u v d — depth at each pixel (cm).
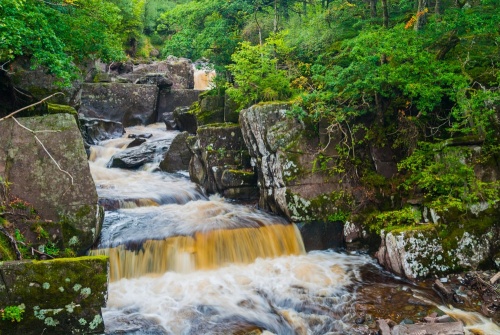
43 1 863
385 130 925
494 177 798
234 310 648
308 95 899
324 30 1247
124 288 696
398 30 863
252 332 591
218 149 1114
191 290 699
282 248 856
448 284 723
